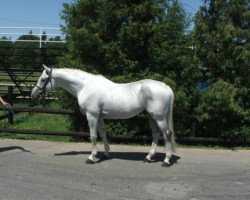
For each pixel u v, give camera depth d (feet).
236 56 32.40
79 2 33.55
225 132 32.68
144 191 20.80
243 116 32.48
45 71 26.96
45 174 23.41
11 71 62.69
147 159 26.61
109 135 32.35
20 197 19.36
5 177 22.65
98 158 27.48
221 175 24.23
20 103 53.93
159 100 24.94
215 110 31.96
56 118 45.27
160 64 33.47
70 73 26.58
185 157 28.53
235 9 32.68
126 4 32.81
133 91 25.73
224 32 32.07
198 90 33.42
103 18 33.04
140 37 32.58
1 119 41.68
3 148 30.07
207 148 32.09
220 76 33.58
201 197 20.16
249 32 32.12
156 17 33.22
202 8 33.76
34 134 34.12
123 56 32.63
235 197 20.27
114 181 22.36
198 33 33.27
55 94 36.42
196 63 32.78
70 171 24.18
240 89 32.68
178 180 22.93
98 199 19.38
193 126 32.63
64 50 53.93
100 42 32.42
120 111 25.91
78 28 33.88
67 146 31.30
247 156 29.53
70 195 19.85
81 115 32.99
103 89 26.03
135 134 32.94
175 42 33.42
